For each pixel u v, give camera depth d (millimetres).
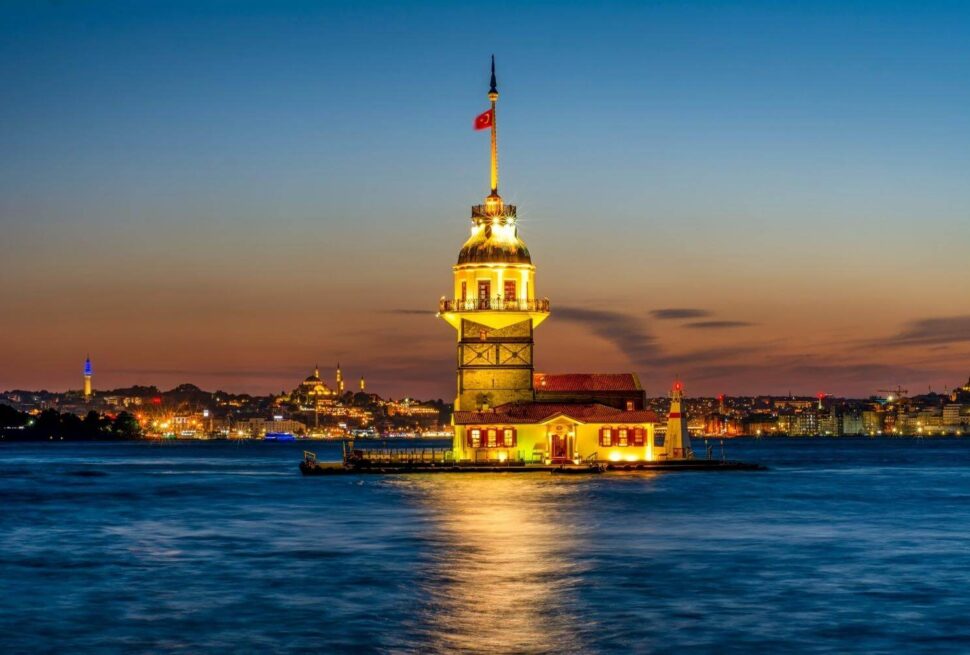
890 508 93062
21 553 66688
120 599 51906
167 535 75188
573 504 93750
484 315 130875
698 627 45906
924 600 50938
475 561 62156
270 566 60844
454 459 133000
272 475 160750
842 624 46375
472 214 134250
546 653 42219
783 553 65000
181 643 43812
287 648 43062
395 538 71875
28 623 47188
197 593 53156
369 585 54875
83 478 154500
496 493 104125
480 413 130250
